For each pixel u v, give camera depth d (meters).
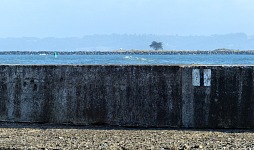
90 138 16.52
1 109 19.53
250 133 17.33
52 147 15.18
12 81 19.48
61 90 19.14
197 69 18.25
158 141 15.95
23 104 19.38
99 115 18.89
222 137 16.56
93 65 18.98
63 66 19.19
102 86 18.88
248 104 18.05
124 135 17.00
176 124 18.42
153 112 18.55
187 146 15.14
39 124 19.19
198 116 18.28
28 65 19.42
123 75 18.73
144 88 18.59
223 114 18.17
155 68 18.53
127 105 18.70
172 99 18.42
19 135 17.06
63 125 19.03
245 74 18.05
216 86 18.19
